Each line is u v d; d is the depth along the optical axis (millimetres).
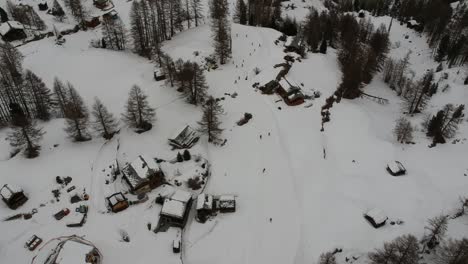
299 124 95250
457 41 139125
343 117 99750
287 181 80188
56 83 91938
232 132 93125
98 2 158375
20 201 73875
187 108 100875
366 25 154125
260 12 150500
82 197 76062
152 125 94438
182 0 156750
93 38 137000
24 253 66000
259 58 121562
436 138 95438
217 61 119750
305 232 71062
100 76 111938
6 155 84125
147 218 72688
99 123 89750
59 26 143000
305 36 143125
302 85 109938
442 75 124125
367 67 120500
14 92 93875
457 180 83000
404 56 144500
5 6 151625
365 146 91125
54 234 69062
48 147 86750
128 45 136375
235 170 83500
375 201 77750
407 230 72312
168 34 143500
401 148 93938
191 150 87812
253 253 68062
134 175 77500
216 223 73000
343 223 72812
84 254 63125
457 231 72000
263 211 74938
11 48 106438
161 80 111125
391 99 120000
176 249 67438
